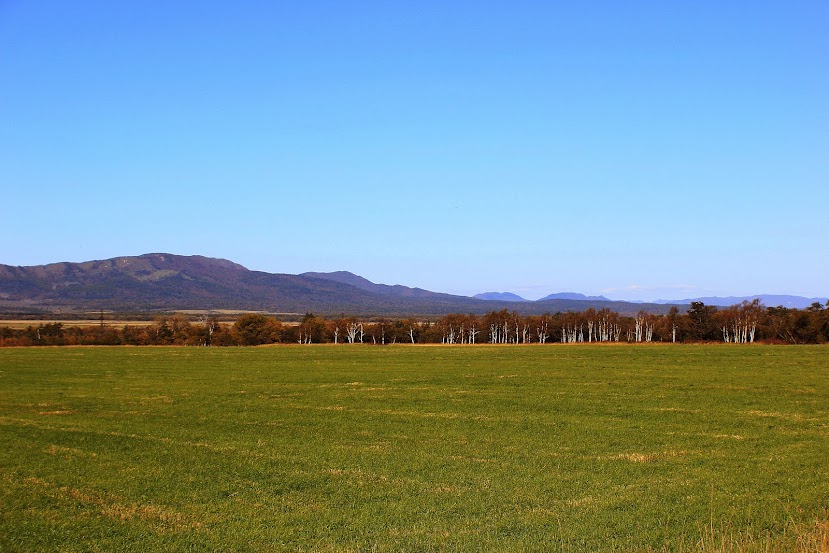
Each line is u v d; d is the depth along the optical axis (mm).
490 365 67375
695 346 91250
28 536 16156
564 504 18281
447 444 28031
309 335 151125
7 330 144125
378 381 54938
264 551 14922
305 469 23375
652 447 26875
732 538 14727
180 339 142000
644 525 16141
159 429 32844
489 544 14953
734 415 34812
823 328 109188
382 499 19203
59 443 29031
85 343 138625
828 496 18531
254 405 41719
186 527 16734
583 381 51438
